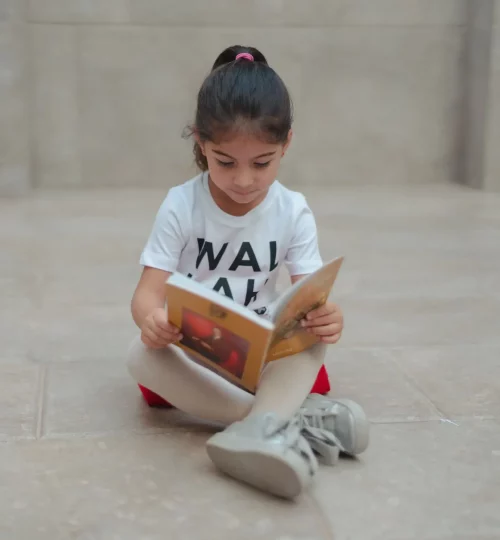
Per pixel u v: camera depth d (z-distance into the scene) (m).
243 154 1.50
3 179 4.70
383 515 1.41
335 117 5.13
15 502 1.44
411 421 1.83
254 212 1.71
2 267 3.21
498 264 3.39
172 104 4.95
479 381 2.09
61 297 2.83
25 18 4.64
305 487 1.42
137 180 5.05
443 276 3.19
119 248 3.56
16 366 2.15
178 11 4.81
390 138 5.23
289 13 4.91
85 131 4.92
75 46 4.77
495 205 4.67
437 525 1.39
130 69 4.86
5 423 1.78
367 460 1.62
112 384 2.03
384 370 2.16
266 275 1.77
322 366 1.91
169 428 1.76
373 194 4.98
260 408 1.56
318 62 5.02
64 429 1.75
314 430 1.58
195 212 1.72
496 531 1.37
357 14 4.98
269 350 1.60
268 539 1.33
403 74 5.13
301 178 5.21
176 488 1.49
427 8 5.04
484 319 2.65
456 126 5.27
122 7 4.75
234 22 4.88
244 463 1.44
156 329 1.54
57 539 1.32
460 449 1.68
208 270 1.75
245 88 1.49
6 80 4.59
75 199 4.69
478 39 4.99
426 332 2.51
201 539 1.33
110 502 1.44
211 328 1.45
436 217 4.32
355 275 3.19
